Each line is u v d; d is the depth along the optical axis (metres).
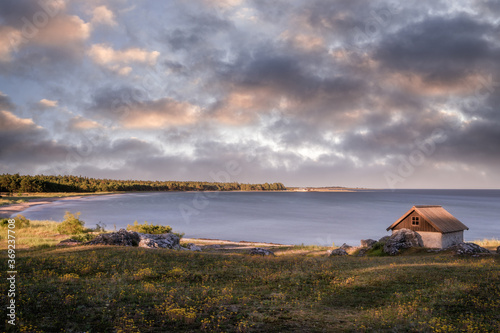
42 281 16.02
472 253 31.75
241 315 12.04
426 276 18.88
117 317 10.87
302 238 75.38
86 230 52.41
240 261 25.91
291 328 10.94
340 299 15.43
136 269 20.95
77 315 10.88
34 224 57.19
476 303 13.58
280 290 17.08
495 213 145.12
